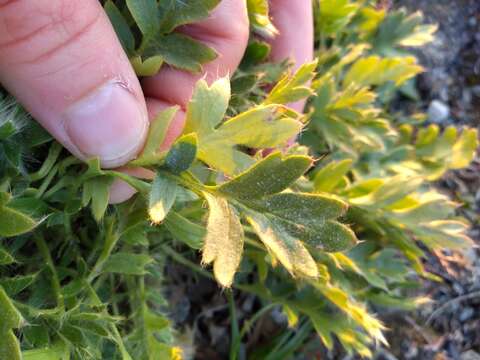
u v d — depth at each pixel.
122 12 0.10
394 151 0.16
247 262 0.14
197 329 0.16
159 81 0.10
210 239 0.08
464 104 0.20
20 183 0.09
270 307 0.15
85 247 0.11
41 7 0.08
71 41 0.08
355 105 0.15
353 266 0.12
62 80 0.08
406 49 0.20
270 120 0.08
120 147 0.09
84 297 0.10
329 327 0.14
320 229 0.08
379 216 0.13
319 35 0.15
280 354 0.16
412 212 0.13
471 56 0.20
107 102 0.09
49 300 0.10
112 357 0.11
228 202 0.08
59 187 0.09
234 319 0.15
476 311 0.18
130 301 0.12
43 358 0.09
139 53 0.10
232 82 0.11
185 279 0.16
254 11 0.11
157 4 0.09
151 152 0.08
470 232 0.18
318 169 0.15
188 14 0.09
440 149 0.16
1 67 0.08
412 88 0.20
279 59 0.13
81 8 0.08
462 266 0.18
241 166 0.08
